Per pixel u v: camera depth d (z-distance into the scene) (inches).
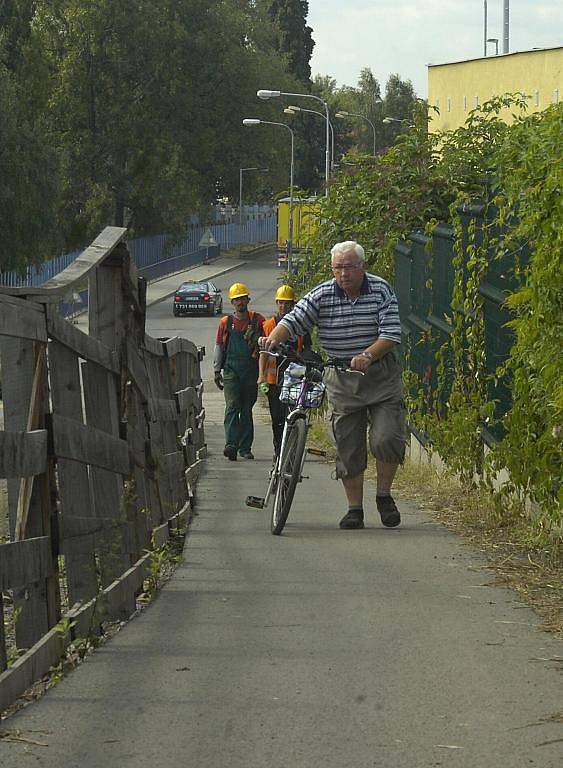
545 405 801.6
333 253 956.6
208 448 1923.0
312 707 501.4
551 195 773.3
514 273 917.8
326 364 975.0
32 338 538.9
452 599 701.9
